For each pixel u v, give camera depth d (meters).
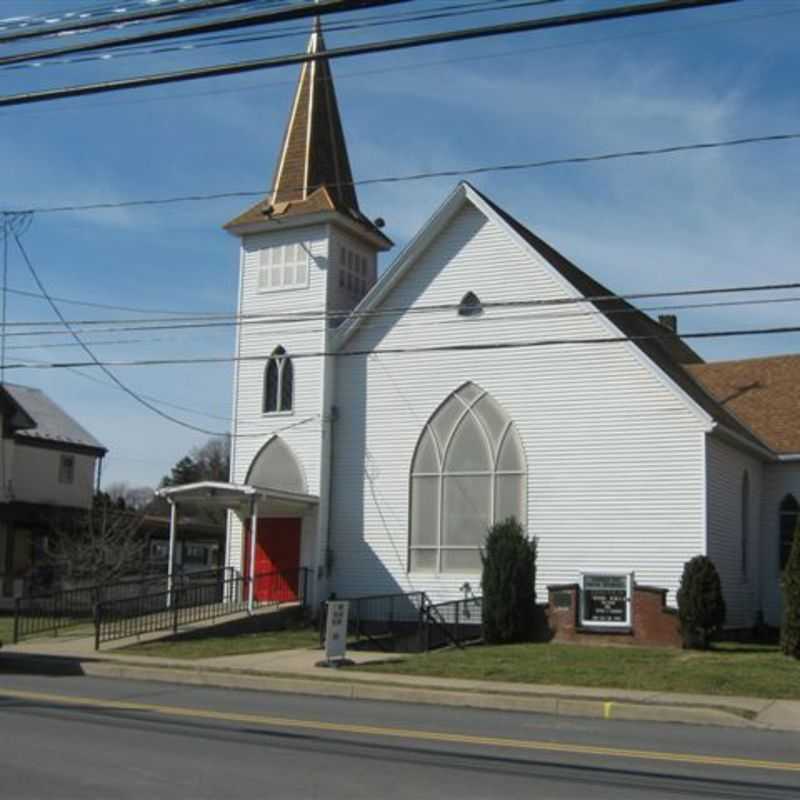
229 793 9.24
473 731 13.59
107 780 9.66
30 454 46.22
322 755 11.29
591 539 27.86
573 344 28.67
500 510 29.19
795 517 31.02
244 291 33.59
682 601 24.42
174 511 30.34
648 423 27.62
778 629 30.16
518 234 29.91
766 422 32.41
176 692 17.56
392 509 30.69
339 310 32.81
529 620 26.53
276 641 25.55
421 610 27.28
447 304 30.75
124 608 34.84
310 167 33.75
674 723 15.45
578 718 15.70
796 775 10.98
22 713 14.05
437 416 30.50
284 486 31.95
